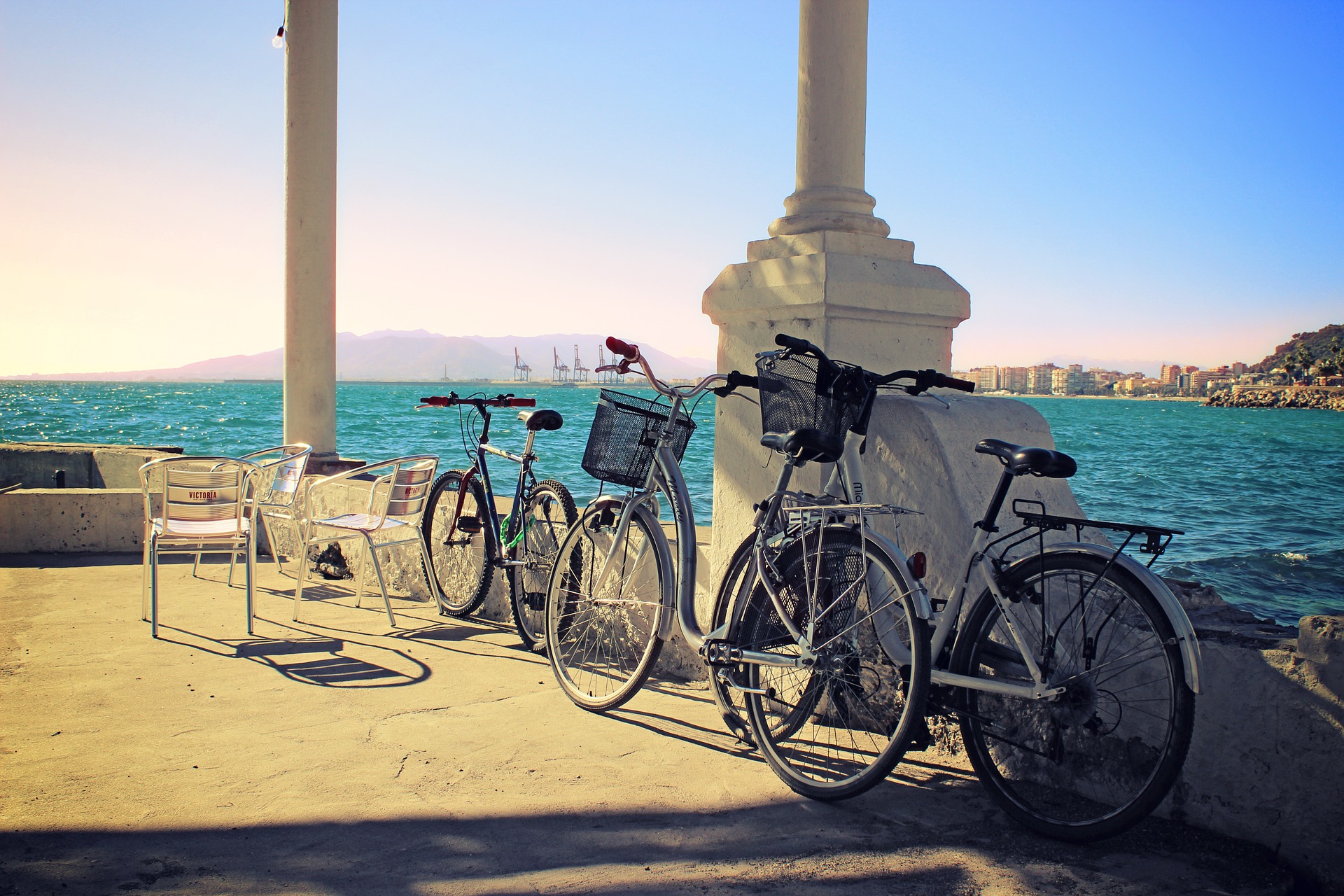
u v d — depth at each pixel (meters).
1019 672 2.45
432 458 5.05
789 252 3.47
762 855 2.29
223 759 2.88
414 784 2.71
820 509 2.72
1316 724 2.21
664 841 2.36
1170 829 2.43
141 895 2.03
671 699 3.59
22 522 6.76
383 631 4.64
